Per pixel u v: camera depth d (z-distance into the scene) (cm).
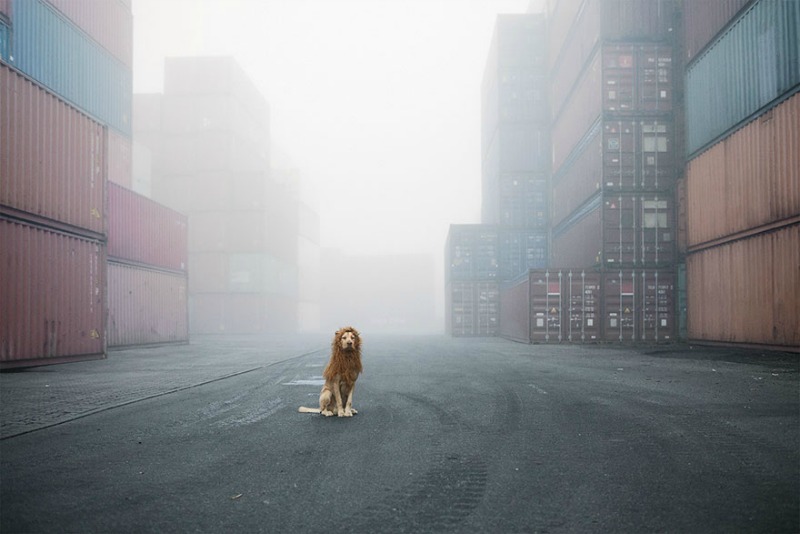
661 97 2377
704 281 2131
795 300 1598
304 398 884
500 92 3506
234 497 397
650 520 351
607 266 2388
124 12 2630
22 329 1395
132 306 2334
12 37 1872
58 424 668
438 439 577
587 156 2614
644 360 1535
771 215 1695
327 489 414
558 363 1481
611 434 596
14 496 402
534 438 580
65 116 1539
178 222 2773
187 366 1480
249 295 4594
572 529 337
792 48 1598
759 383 1003
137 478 445
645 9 2391
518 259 3503
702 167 2128
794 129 1591
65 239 1550
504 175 3491
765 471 455
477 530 336
